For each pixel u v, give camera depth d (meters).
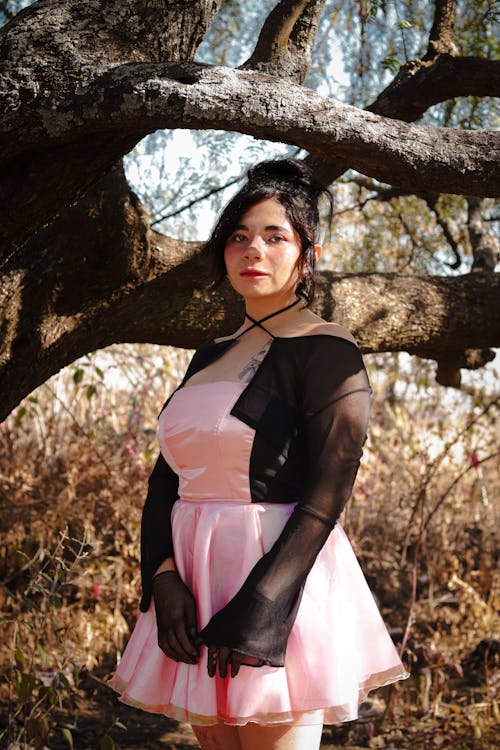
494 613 4.40
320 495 1.77
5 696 3.47
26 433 5.12
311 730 1.80
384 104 2.96
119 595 4.12
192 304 3.11
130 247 2.81
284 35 2.21
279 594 1.70
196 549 1.82
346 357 1.85
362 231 5.07
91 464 4.55
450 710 3.64
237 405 1.84
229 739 1.92
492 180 1.87
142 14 1.87
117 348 5.30
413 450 5.50
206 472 1.86
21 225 2.05
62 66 1.80
